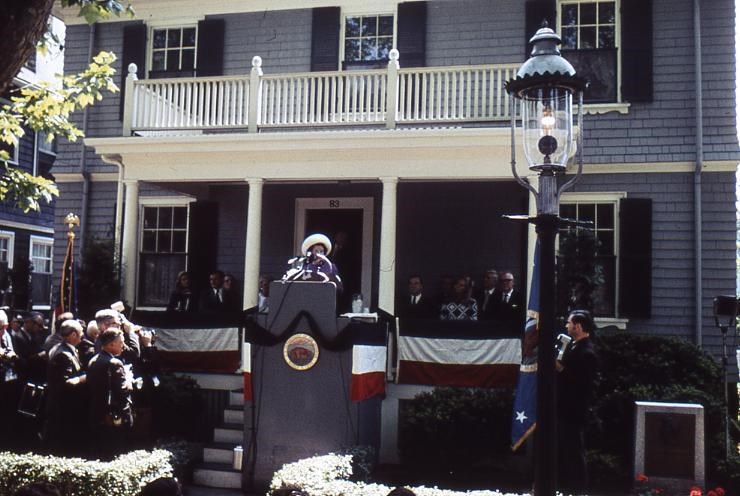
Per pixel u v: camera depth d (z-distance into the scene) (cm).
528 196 1103
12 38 512
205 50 1445
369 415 955
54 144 2134
